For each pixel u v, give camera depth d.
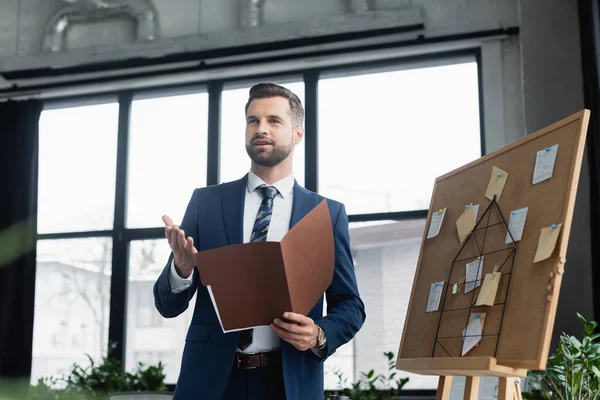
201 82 6.16
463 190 2.19
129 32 6.35
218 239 1.98
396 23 5.41
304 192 2.06
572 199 1.69
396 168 5.59
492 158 2.10
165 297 1.96
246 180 2.07
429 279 2.21
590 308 4.52
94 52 6.07
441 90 5.58
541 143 1.89
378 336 5.38
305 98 5.85
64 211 6.31
